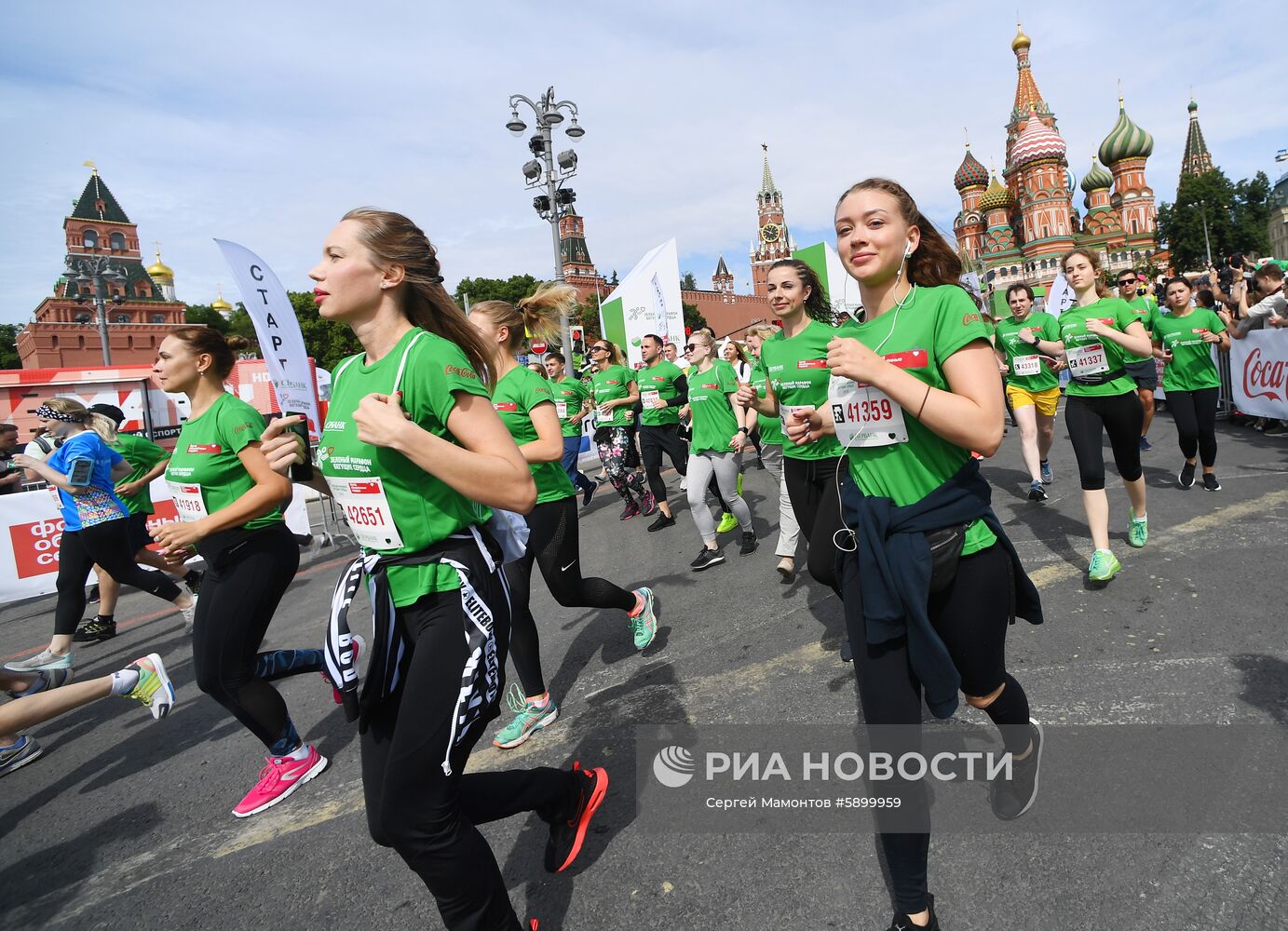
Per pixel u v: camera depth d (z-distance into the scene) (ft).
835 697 9.91
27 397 51.98
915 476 5.57
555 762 9.38
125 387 54.60
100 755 11.84
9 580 23.62
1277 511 15.58
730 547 19.39
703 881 6.76
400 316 5.86
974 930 5.80
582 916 6.55
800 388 11.59
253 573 9.05
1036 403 20.34
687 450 23.22
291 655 10.16
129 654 17.29
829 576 9.71
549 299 11.57
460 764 5.29
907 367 5.61
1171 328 18.03
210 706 13.42
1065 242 208.23
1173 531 15.10
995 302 20.62
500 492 5.14
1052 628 11.11
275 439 7.22
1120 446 13.56
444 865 5.21
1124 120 226.38
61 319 203.21
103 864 8.64
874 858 6.74
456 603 5.41
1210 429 18.03
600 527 25.57
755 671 11.12
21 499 23.82
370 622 17.42
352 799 9.37
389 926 6.91
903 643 5.63
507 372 10.61
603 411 25.52
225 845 8.69
